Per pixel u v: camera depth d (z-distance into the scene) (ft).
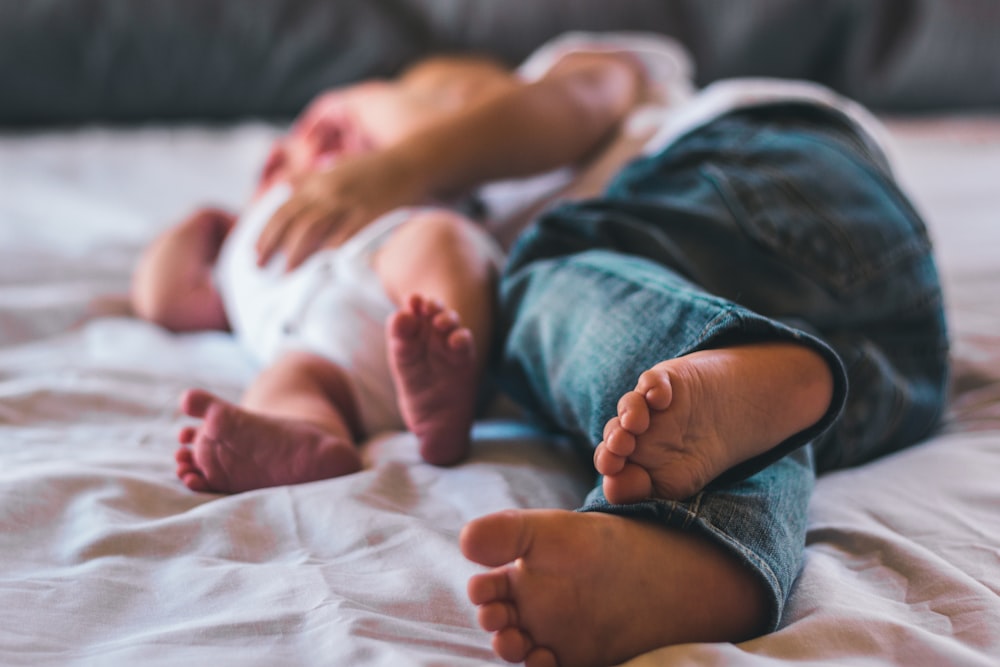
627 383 1.79
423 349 2.12
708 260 2.27
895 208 2.43
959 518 1.84
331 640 1.48
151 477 2.15
